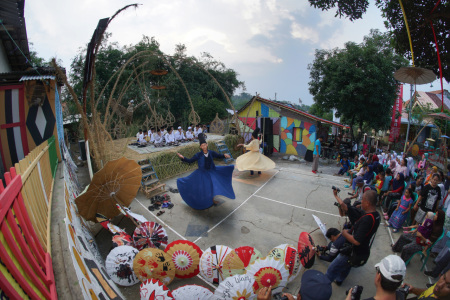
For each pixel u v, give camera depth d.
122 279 4.30
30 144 6.37
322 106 18.22
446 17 8.34
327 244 5.77
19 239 2.19
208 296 3.57
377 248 5.70
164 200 7.89
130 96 20.03
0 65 8.19
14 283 1.78
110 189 5.62
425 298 2.35
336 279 4.49
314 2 9.84
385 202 7.22
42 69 6.15
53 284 2.46
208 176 7.00
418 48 9.84
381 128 19.23
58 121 7.86
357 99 15.64
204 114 23.88
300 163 13.99
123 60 21.05
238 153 14.39
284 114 15.85
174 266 4.30
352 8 9.55
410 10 8.84
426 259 4.87
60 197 4.57
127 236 5.02
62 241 3.25
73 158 11.30
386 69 15.05
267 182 10.00
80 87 17.55
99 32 5.56
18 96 6.11
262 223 6.71
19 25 7.20
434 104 25.08
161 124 18.83
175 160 10.32
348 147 16.12
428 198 5.64
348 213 4.09
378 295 2.17
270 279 3.69
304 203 8.03
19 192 2.61
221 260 4.20
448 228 4.90
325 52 18.02
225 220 6.82
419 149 18.53
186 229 6.34
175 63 25.81
